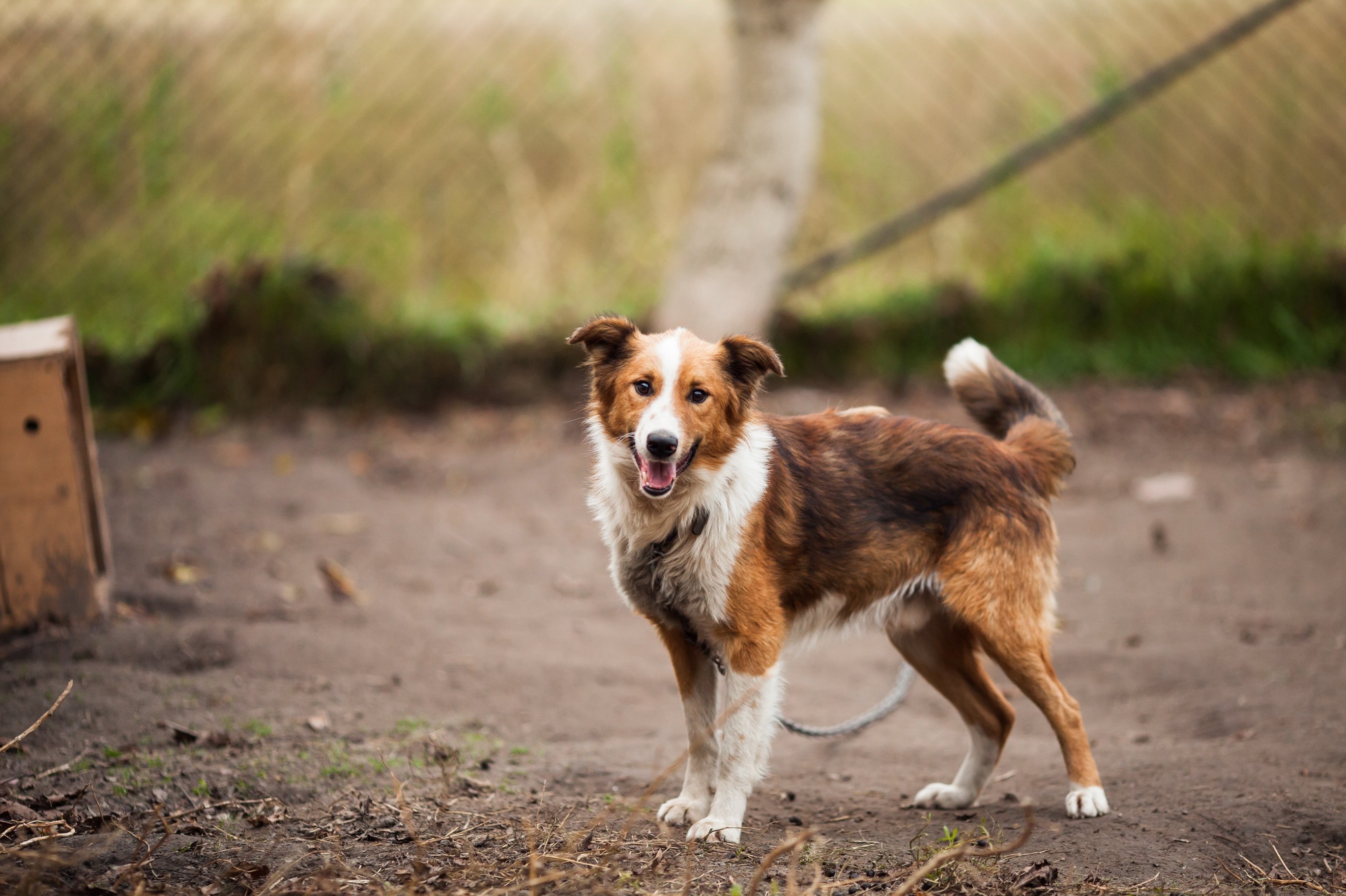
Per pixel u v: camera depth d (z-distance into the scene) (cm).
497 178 1221
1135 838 401
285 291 1054
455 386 1074
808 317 1098
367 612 657
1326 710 524
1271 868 385
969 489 441
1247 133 1215
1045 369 1102
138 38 1199
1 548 566
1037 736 542
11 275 1128
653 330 1046
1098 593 708
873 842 404
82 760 442
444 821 406
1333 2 1223
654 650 642
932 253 1180
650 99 1268
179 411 1049
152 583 671
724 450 418
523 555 783
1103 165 1212
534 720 536
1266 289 1123
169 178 1157
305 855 369
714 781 433
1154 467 927
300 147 1198
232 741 468
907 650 473
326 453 971
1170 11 1259
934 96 1266
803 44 1015
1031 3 1286
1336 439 960
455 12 1276
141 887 331
